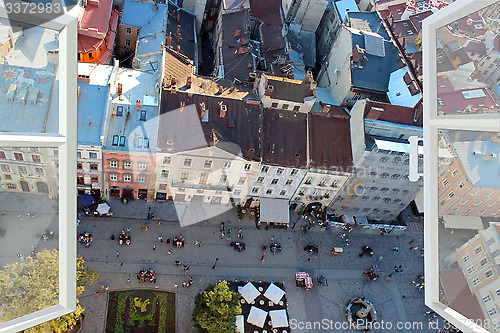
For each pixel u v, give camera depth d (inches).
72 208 436.8
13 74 402.6
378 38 3063.5
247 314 2361.0
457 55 418.6
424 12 3344.0
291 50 3582.7
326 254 2815.0
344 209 2965.1
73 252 449.7
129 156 2393.0
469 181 415.8
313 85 2701.8
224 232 2733.8
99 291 2295.8
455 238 439.5
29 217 422.0
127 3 3331.7
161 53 2965.1
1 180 399.9
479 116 404.2
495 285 423.8
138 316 2262.6
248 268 2613.2
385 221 3090.6
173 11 3506.4
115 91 2502.5
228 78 3093.0
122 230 2576.3
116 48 3356.3
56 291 445.7
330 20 3779.5
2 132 388.2
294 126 2659.9
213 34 3939.5
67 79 418.0
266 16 3727.9
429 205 456.4
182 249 2593.5
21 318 429.7
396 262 2893.7
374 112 2532.0
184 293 2413.9
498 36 399.5
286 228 2876.5
